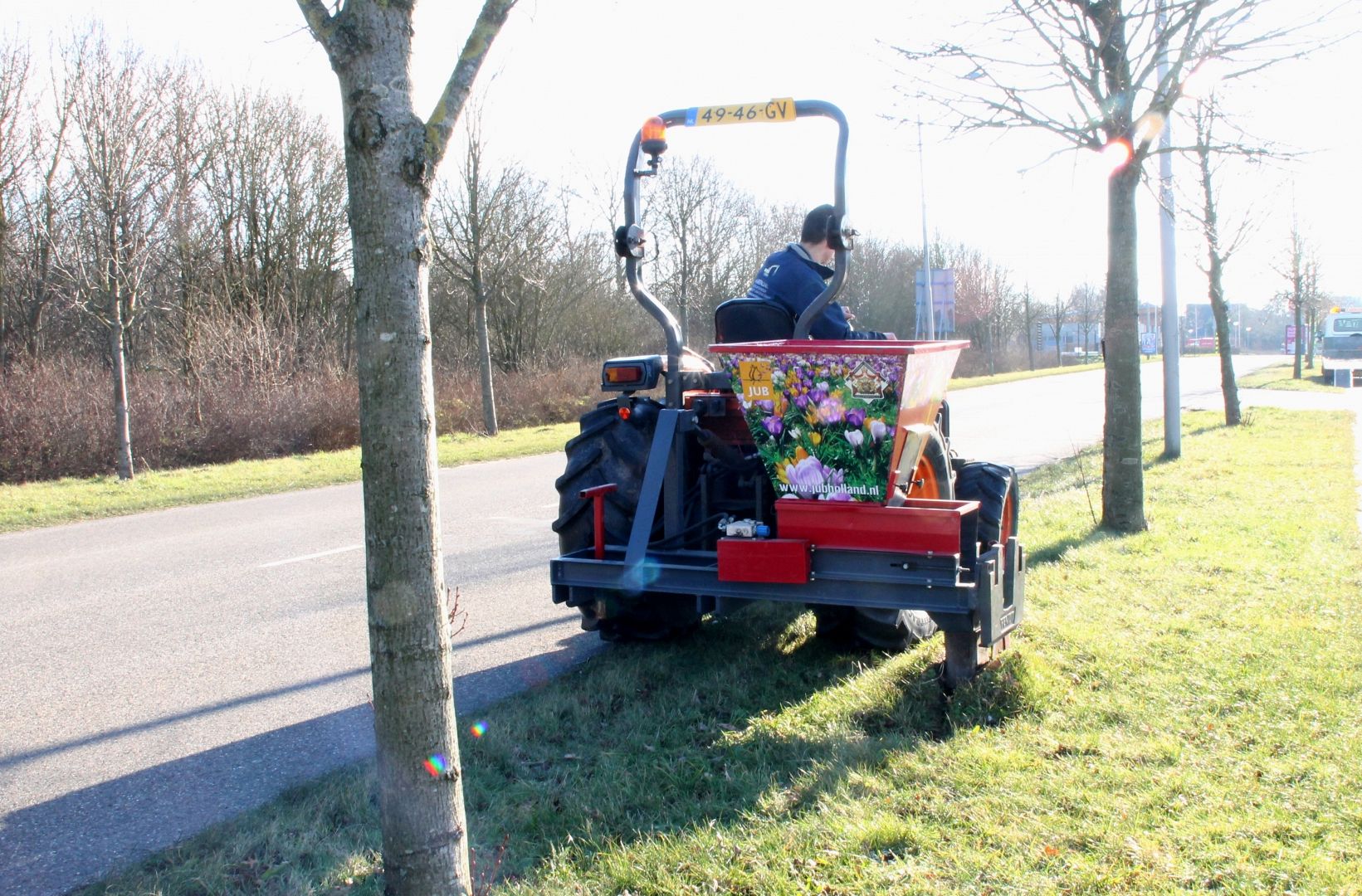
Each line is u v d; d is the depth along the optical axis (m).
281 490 12.30
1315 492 9.05
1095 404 22.86
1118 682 4.16
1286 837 2.90
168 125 15.60
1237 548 6.67
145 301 20.12
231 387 17.52
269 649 5.41
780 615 5.42
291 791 3.50
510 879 2.79
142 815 3.46
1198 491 9.26
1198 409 19.62
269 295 25.67
